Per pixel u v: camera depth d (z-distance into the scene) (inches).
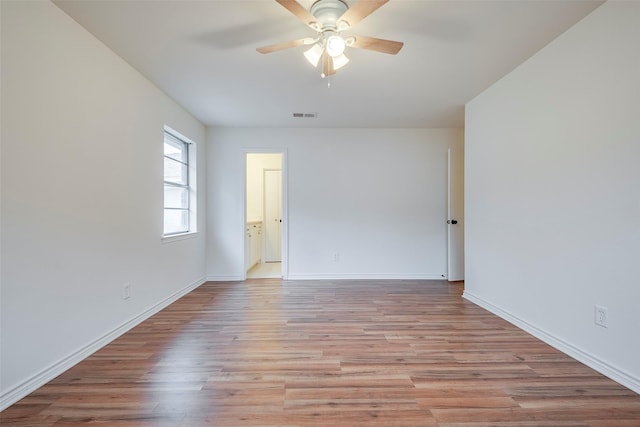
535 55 97.7
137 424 57.1
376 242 184.1
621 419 58.4
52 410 60.8
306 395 66.2
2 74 61.4
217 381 71.6
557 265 88.7
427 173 184.2
